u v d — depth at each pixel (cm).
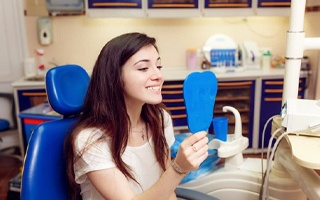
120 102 92
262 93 305
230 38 332
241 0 307
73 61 334
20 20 315
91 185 96
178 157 75
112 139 91
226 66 327
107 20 328
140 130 107
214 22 342
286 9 311
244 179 122
